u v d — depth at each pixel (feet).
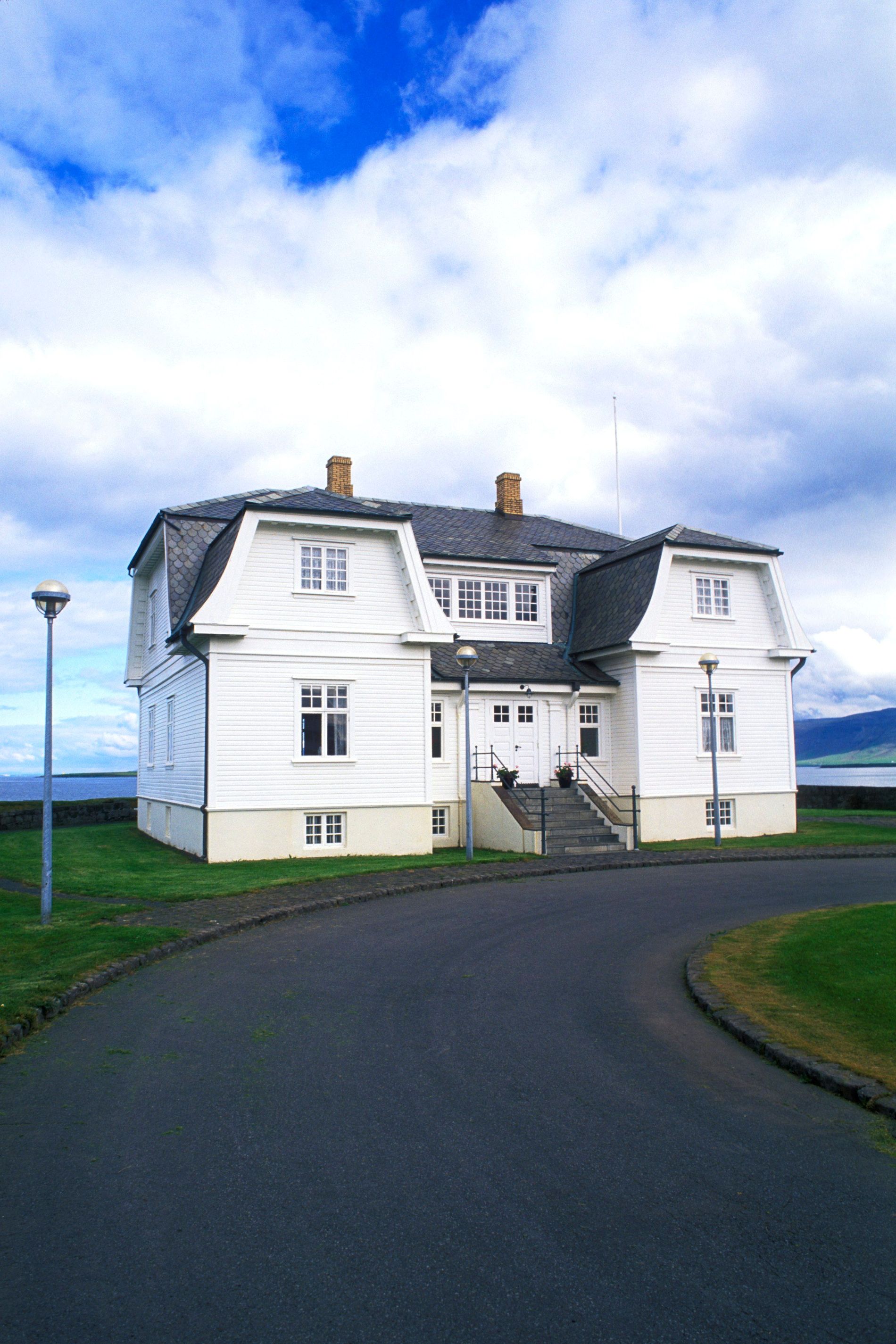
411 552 76.28
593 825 81.15
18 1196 16.93
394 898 54.03
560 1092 22.80
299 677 72.59
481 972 35.68
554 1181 17.72
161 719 90.99
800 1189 17.56
